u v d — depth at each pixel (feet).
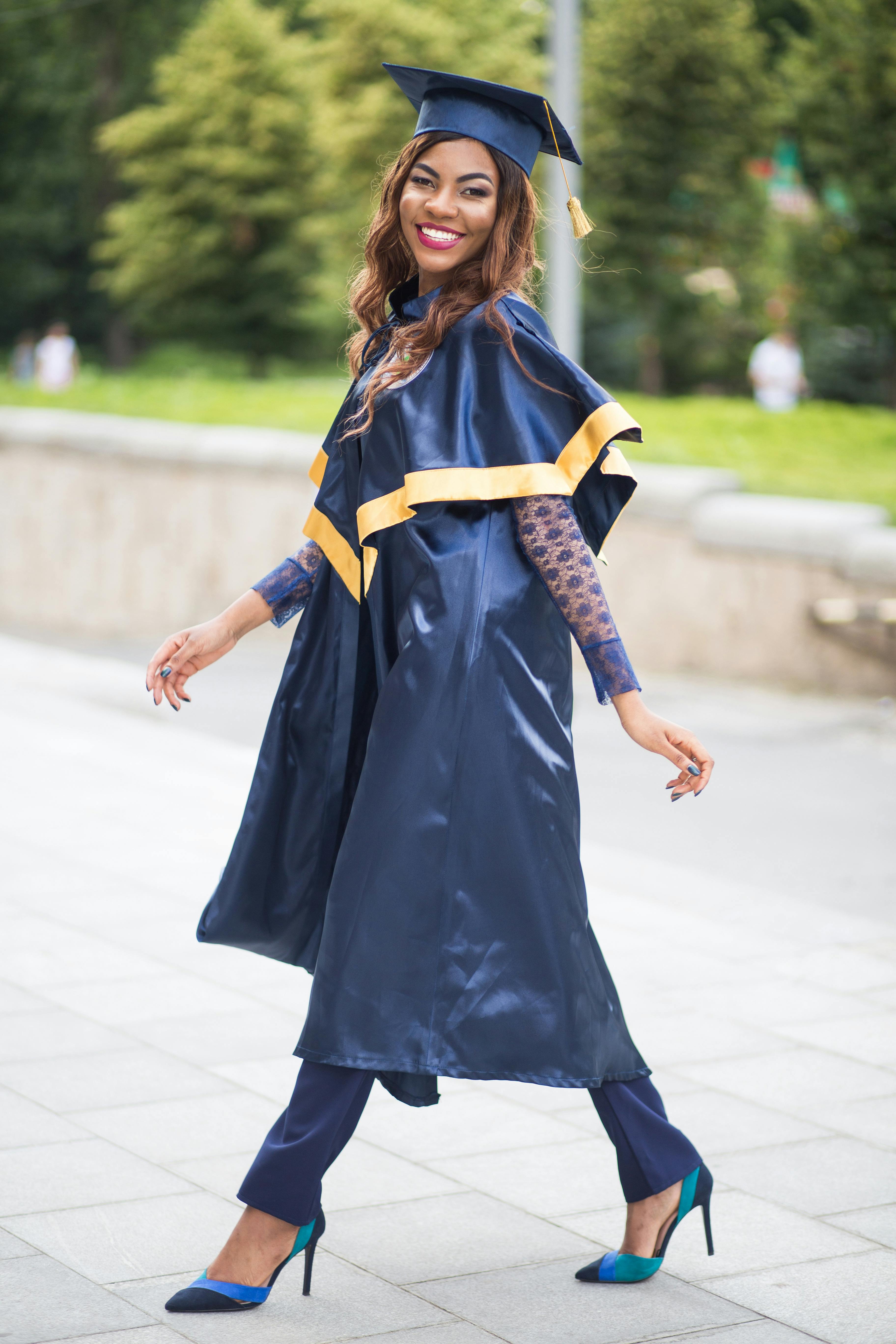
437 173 10.88
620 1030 10.91
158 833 25.09
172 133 119.65
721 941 20.54
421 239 10.96
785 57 67.92
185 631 11.79
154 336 132.98
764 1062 16.17
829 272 59.16
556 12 43.96
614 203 82.02
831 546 40.68
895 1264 11.79
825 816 28.94
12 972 18.33
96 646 52.95
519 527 10.55
